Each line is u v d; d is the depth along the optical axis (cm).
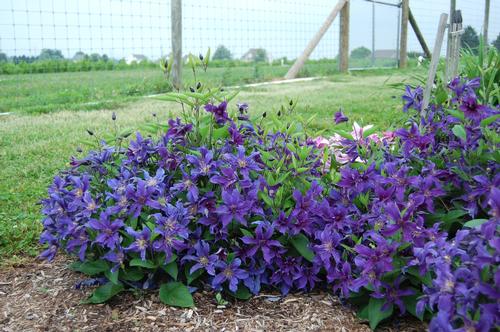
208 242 269
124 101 855
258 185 266
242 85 1091
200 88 301
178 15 926
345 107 766
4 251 320
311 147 311
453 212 274
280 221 258
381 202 258
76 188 273
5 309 258
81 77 1402
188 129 284
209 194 262
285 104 788
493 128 314
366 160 307
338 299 260
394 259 237
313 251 262
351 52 1623
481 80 416
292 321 244
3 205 389
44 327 242
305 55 1320
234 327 239
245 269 264
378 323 239
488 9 1191
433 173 279
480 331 176
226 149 289
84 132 605
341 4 1361
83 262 279
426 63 586
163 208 257
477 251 198
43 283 281
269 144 312
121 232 258
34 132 608
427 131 322
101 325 242
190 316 247
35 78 1383
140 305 256
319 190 272
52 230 277
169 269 255
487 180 262
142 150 291
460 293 189
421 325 236
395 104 762
